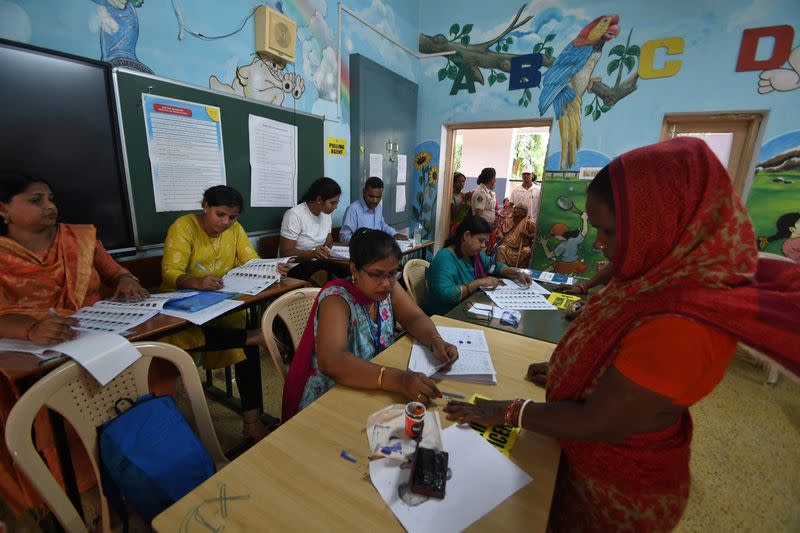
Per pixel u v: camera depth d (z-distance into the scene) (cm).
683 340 53
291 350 179
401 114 403
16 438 76
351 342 117
